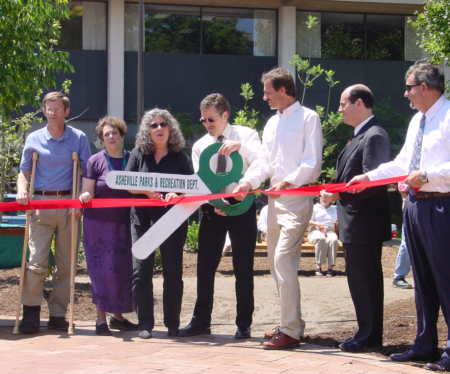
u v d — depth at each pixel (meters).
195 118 18.86
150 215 4.70
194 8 18.88
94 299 4.89
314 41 19.42
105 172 4.98
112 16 18.14
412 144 3.86
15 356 3.92
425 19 9.46
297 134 4.49
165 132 4.71
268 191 4.21
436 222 3.63
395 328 4.95
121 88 18.28
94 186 5.01
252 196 4.45
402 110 19.72
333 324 5.62
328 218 9.92
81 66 18.30
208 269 4.86
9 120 6.71
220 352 4.10
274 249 4.70
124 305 4.91
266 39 19.31
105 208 4.92
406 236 3.93
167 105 18.67
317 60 19.33
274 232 4.66
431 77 3.70
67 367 3.57
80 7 18.33
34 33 6.75
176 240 4.75
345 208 4.26
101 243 4.91
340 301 7.04
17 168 9.98
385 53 19.72
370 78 19.58
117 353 4.03
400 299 6.89
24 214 11.34
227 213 4.39
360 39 19.62
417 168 3.79
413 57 19.83
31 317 4.90
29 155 5.13
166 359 3.83
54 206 4.64
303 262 11.03
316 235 9.75
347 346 4.21
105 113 18.45
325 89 19.27
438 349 3.97
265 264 10.54
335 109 19.34
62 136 5.16
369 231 4.15
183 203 4.32
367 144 4.13
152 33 18.67
